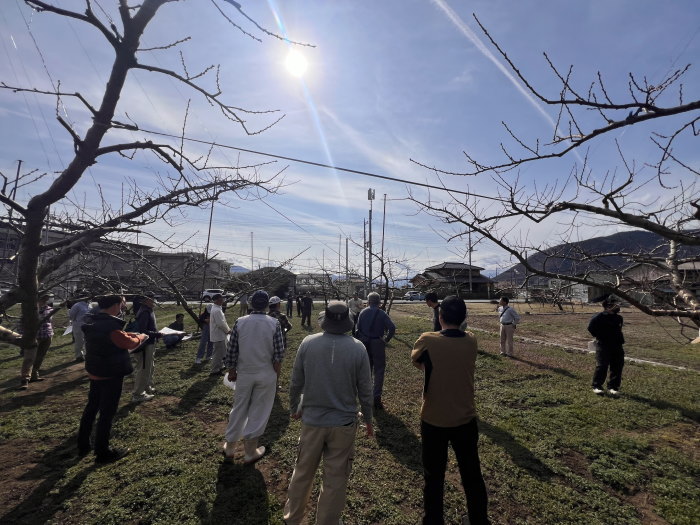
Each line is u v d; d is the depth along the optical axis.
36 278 1.93
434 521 2.38
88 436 3.61
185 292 8.23
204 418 4.64
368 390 2.51
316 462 2.41
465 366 2.52
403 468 3.47
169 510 2.74
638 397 5.62
